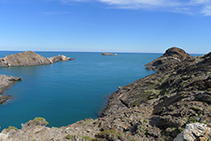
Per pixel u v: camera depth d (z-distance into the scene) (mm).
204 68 27953
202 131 11023
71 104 39719
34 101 41656
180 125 13445
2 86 55281
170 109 17547
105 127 17578
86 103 40625
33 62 145000
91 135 16062
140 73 93125
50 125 28672
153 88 35219
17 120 30484
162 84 34375
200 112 14148
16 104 39219
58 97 45438
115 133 15234
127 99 34562
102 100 43219
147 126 16203
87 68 118688
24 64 137875
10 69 109625
